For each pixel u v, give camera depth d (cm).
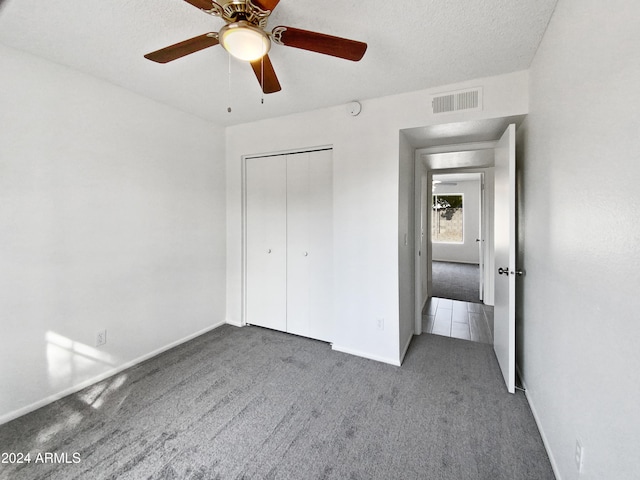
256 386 212
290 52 176
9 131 173
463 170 419
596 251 100
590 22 105
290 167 299
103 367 222
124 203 233
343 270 263
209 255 312
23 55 177
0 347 172
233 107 266
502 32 157
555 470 137
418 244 308
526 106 197
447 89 218
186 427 170
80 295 208
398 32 157
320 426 171
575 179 118
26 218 181
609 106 92
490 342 292
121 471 140
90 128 210
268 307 319
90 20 150
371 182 247
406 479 137
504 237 219
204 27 156
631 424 79
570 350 121
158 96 244
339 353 265
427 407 188
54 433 165
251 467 143
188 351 268
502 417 178
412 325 311
